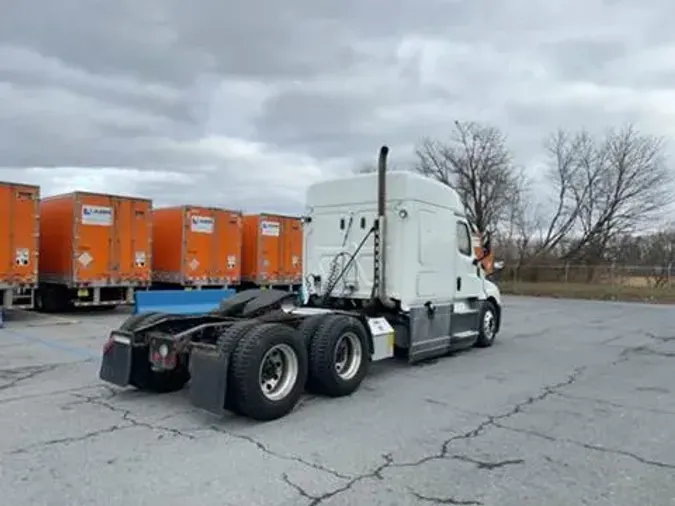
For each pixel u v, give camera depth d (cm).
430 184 891
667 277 3278
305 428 547
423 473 432
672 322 1647
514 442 510
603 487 410
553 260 4178
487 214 4603
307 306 920
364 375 717
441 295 919
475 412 612
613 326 1529
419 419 582
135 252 1659
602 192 4312
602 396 694
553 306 2320
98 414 588
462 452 481
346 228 897
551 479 424
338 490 398
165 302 1186
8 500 375
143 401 643
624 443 512
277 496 386
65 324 1361
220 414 539
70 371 804
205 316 717
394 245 839
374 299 840
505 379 789
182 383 698
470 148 4659
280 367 603
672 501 387
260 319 652
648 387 748
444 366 886
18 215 1424
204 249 1855
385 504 376
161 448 483
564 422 577
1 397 655
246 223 2098
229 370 558
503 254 4425
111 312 1669
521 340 1213
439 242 913
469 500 384
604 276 3481
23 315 1572
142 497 382
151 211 1700
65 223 1570
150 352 659
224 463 448
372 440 511
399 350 860
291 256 2159
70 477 416
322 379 657
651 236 4109
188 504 372
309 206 948
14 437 508
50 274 1623
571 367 890
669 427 564
